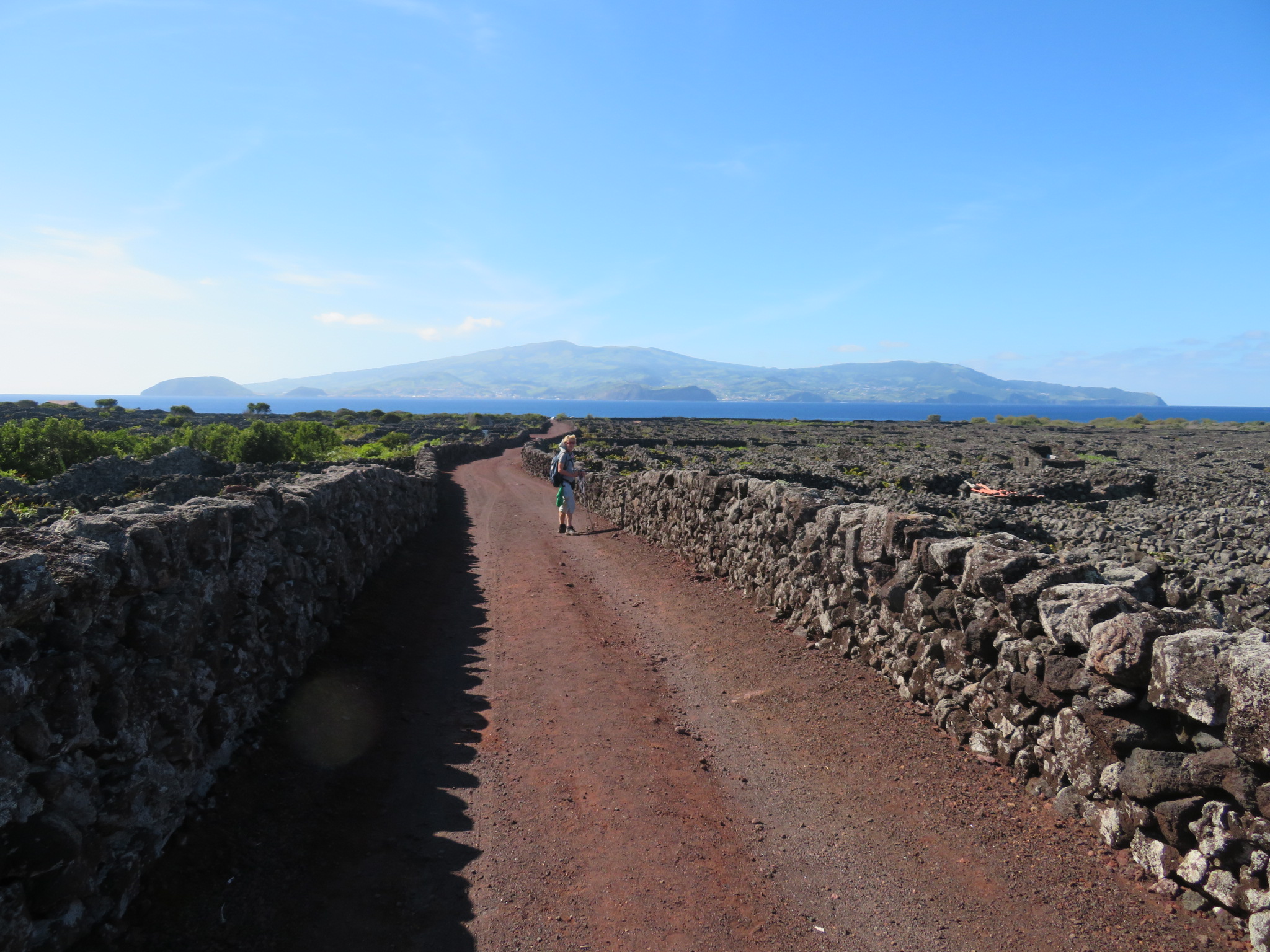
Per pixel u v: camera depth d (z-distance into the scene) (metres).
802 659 7.40
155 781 3.73
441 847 4.38
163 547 4.09
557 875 4.14
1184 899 3.58
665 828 4.62
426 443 43.41
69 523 3.71
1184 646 3.65
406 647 8.05
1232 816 3.39
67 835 2.98
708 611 9.47
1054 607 4.53
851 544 7.11
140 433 45.09
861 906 3.86
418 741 5.80
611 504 18.31
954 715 5.49
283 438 29.39
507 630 8.91
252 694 5.36
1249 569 9.83
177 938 3.34
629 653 8.02
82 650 3.37
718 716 6.35
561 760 5.53
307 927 3.57
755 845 4.44
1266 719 3.22
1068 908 3.69
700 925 3.74
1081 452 39.56
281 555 6.29
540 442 47.06
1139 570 5.66
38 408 75.88
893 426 83.62
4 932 2.70
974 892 3.88
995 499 20.39
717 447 49.00
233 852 4.00
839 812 4.75
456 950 3.53
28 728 2.90
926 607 5.99
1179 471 26.27
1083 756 4.29
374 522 10.84
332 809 4.64
